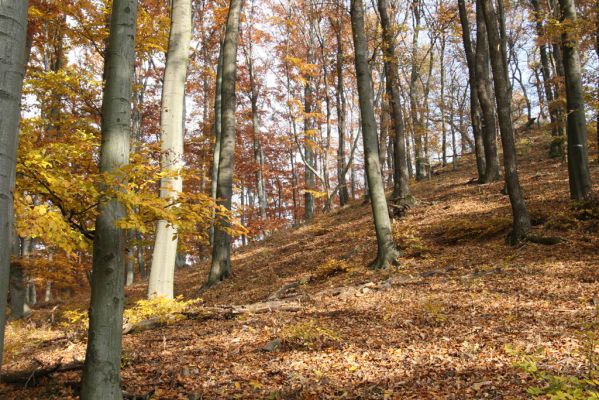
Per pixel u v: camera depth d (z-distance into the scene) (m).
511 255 10.63
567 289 7.98
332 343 6.65
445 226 14.06
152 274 9.59
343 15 23.73
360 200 25.50
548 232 11.48
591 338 4.71
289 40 26.91
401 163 19.03
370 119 12.38
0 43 2.57
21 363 7.34
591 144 17.77
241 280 14.70
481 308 7.68
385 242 12.09
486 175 19.67
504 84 11.80
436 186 22.55
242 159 28.52
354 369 5.56
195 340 7.44
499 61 11.80
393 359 5.82
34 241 16.33
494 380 4.81
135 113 22.45
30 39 12.05
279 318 8.41
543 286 8.34
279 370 5.74
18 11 2.66
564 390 3.89
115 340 4.14
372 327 7.30
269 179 38.31
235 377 5.62
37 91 9.06
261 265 16.41
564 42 12.56
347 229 18.31
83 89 9.04
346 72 26.27
